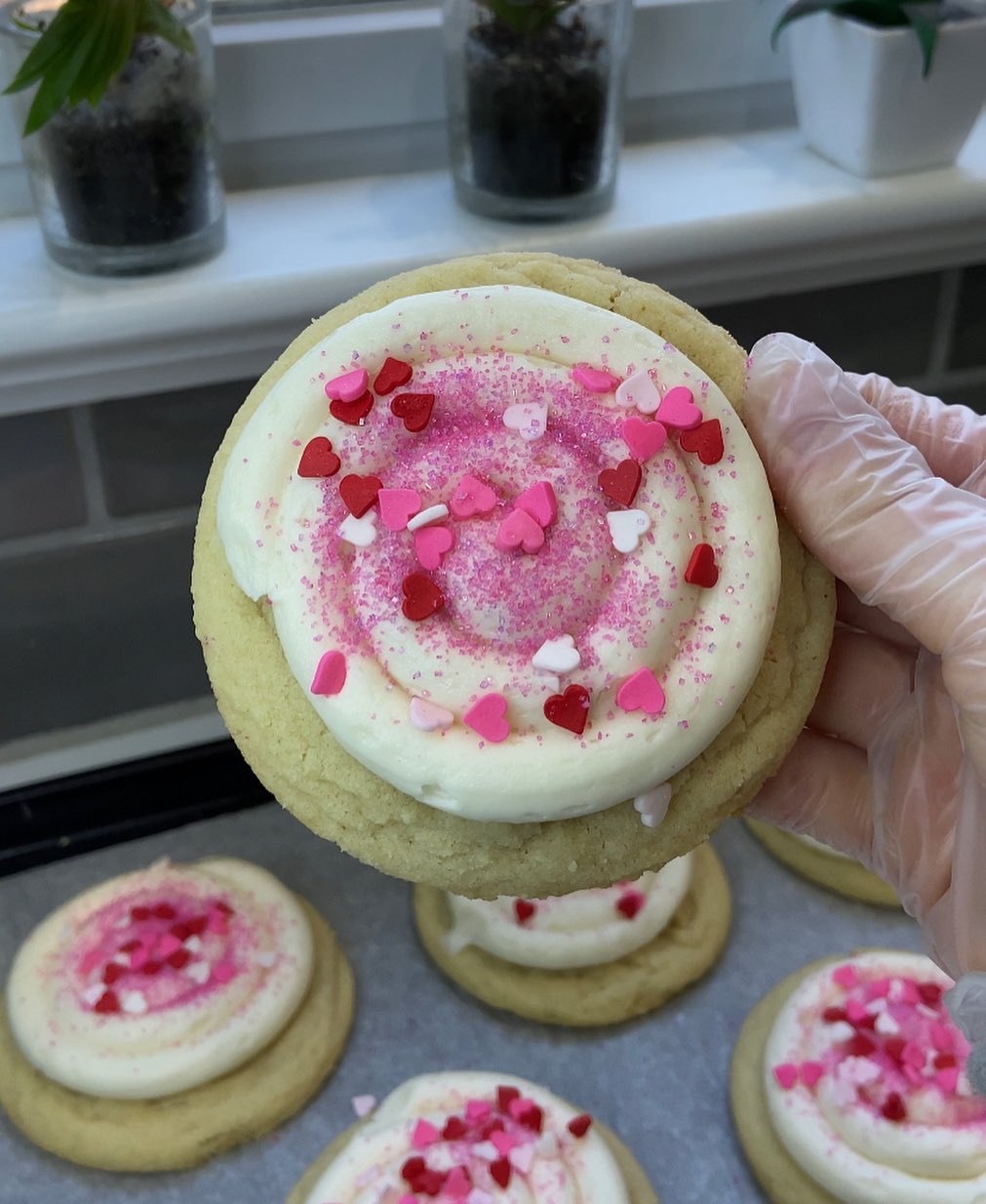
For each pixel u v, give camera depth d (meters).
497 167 0.28
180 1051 0.28
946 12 0.29
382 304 0.18
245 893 0.32
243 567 0.17
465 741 0.16
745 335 0.33
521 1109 0.27
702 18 0.31
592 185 0.28
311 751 0.17
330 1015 0.30
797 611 0.18
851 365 0.35
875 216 0.30
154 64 0.24
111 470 0.30
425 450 0.17
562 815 0.16
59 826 0.33
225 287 0.26
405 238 0.28
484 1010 0.31
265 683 0.17
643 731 0.16
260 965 0.30
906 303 0.34
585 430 0.17
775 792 0.23
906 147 0.30
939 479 0.19
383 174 0.31
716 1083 0.29
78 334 0.26
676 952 0.31
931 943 0.22
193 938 0.30
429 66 0.30
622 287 0.18
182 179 0.26
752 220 0.29
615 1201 0.26
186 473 0.30
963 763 0.20
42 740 0.33
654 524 0.16
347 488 0.16
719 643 0.16
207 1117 0.28
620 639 0.16
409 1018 0.30
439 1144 0.27
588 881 0.17
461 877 0.17
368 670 0.16
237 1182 0.27
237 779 0.35
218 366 0.28
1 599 0.31
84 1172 0.28
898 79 0.28
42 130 0.25
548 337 0.17
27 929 0.32
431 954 0.32
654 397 0.17
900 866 0.22
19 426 0.28
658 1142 0.28
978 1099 0.27
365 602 0.16
